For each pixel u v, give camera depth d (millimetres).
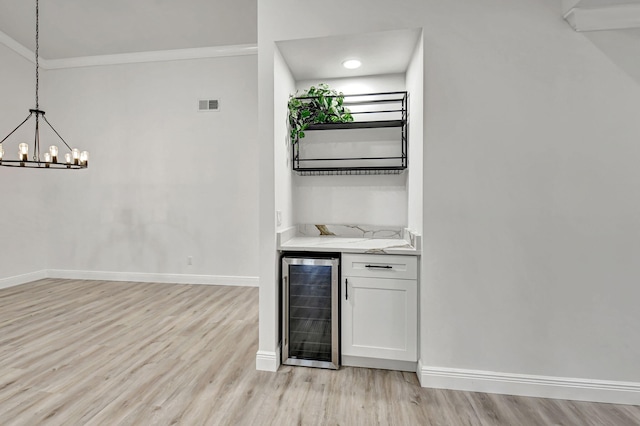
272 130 2158
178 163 4375
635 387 1814
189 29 3840
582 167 1841
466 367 1963
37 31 3697
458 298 1958
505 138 1895
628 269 1821
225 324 2984
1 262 4152
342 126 2688
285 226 2496
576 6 1736
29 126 4453
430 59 1936
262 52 2129
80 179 4562
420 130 2039
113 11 3514
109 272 4547
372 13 1992
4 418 1674
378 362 2223
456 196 1941
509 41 1873
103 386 1978
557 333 1881
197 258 4367
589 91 1821
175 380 2055
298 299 2266
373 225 2842
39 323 2977
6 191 4211
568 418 1701
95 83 4500
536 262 1891
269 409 1776
